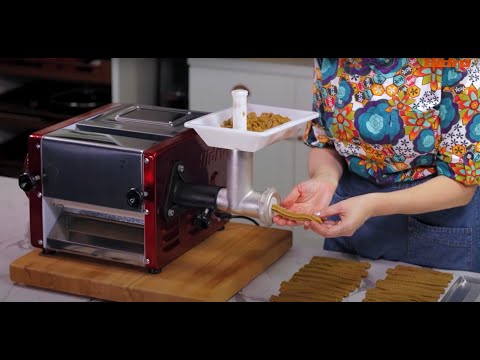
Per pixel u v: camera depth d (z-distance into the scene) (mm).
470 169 1698
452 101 1692
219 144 1593
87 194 1694
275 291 1700
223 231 1915
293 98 3271
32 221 1767
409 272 1751
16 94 3596
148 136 1707
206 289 1629
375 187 1903
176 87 3732
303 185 1795
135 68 3482
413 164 1824
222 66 3359
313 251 1907
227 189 1643
